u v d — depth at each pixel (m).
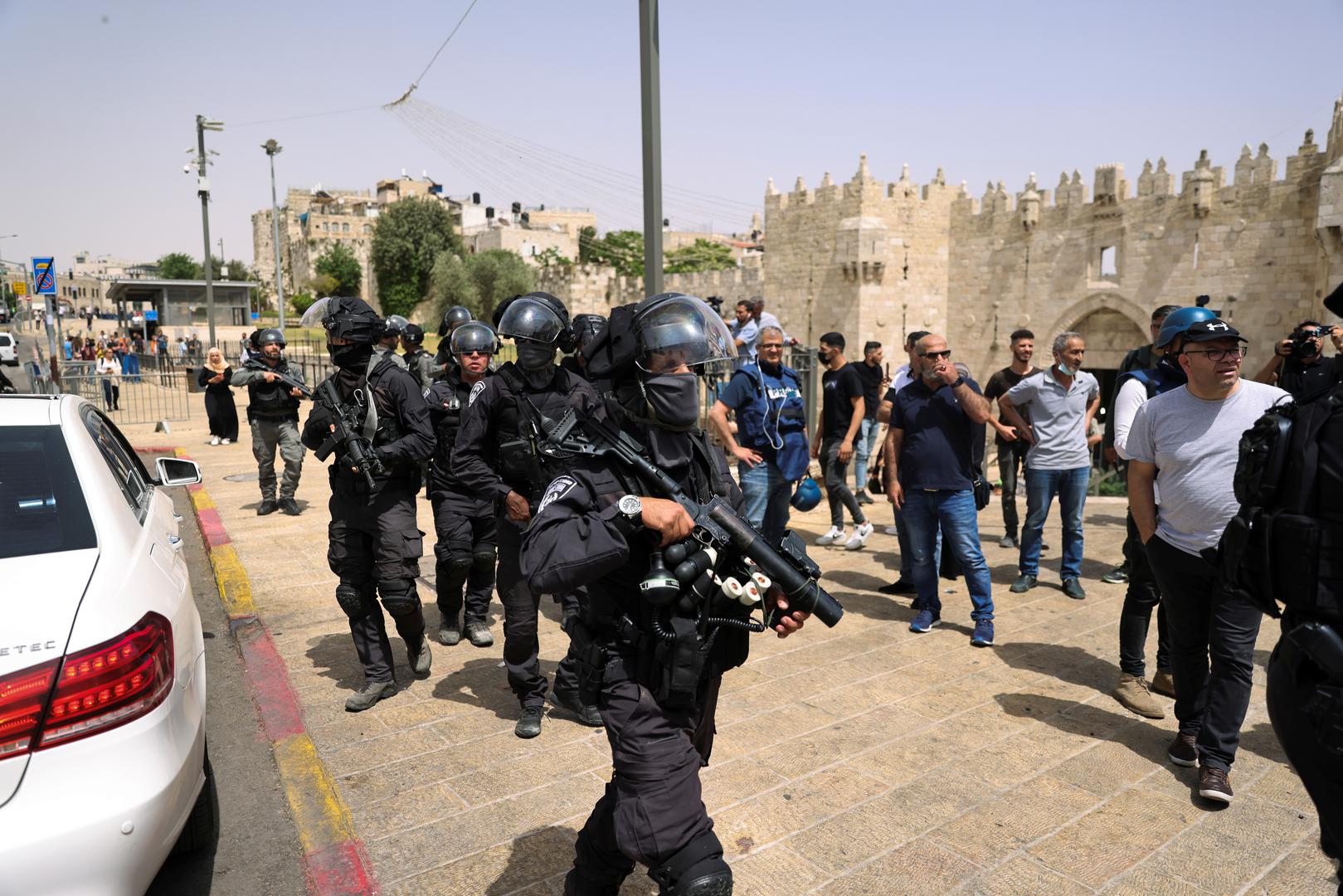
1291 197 30.00
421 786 3.82
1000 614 6.30
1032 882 3.14
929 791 3.78
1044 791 3.78
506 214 102.62
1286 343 6.57
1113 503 10.67
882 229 37.84
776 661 5.33
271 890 3.18
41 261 20.44
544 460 3.87
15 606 2.39
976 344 39.41
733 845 3.35
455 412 5.09
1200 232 32.09
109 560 2.73
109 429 4.14
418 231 80.81
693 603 2.34
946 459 5.63
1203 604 3.89
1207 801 3.68
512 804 3.67
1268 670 2.58
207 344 40.97
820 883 3.12
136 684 2.42
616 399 2.56
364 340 4.39
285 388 9.30
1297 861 3.27
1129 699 4.64
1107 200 34.34
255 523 9.06
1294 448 2.40
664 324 2.49
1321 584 2.29
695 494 2.61
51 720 2.26
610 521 2.31
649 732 2.35
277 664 5.20
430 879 3.16
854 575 7.38
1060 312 36.34
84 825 2.24
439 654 5.45
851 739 4.28
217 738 4.41
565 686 4.41
